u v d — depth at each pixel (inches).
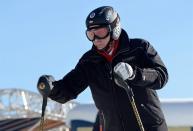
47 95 235.9
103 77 233.1
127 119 232.5
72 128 671.8
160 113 235.6
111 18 221.9
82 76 239.3
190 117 629.9
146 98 231.6
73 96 243.3
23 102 1711.4
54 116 1617.9
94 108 669.9
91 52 234.5
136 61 230.4
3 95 1688.0
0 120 1592.0
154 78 222.8
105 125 239.9
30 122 1535.4
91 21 221.3
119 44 229.0
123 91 230.1
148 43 233.6
